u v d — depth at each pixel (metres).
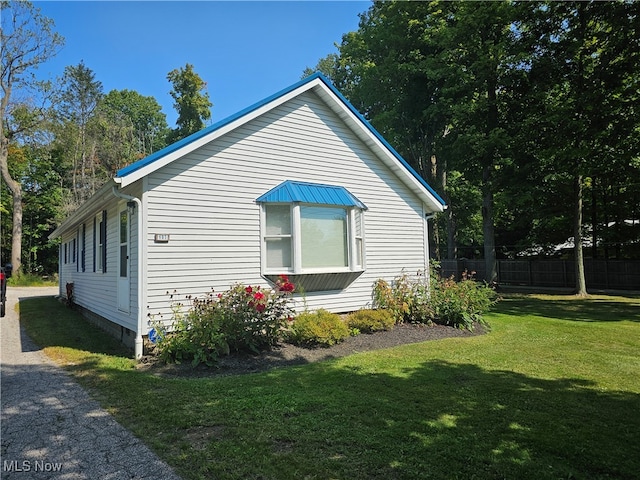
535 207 19.86
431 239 26.25
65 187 34.06
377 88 23.77
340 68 30.67
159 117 56.50
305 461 3.04
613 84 13.53
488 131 17.95
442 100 19.27
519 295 17.39
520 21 16.86
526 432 3.63
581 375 5.52
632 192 17.97
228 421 3.84
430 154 23.98
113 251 8.48
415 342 7.77
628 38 12.78
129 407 4.27
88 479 2.83
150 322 6.55
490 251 18.94
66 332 9.02
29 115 27.45
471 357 6.54
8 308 13.77
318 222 8.59
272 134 8.33
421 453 3.20
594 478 2.88
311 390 4.80
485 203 19.03
